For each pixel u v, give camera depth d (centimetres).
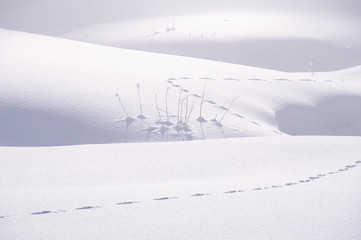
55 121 1709
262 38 5003
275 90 2455
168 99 2038
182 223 557
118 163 1005
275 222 552
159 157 1056
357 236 498
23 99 1828
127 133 1681
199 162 1015
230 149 1130
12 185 835
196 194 716
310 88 2570
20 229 541
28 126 1672
